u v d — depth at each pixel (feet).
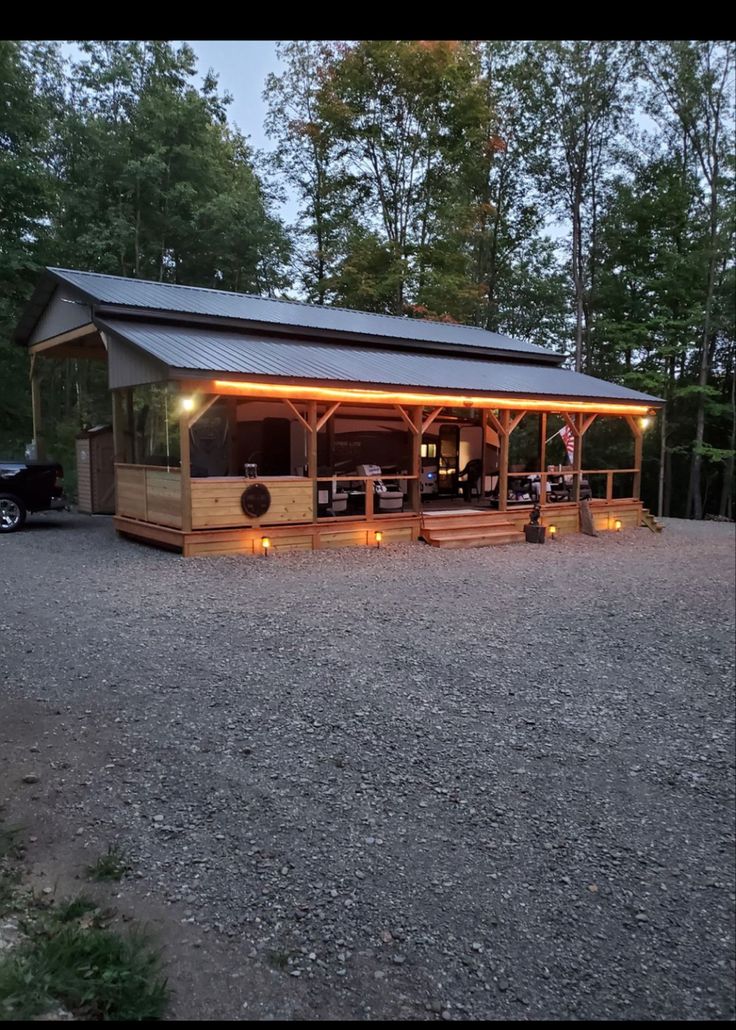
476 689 17.62
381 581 29.63
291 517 36.35
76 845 10.03
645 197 79.30
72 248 71.41
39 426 49.26
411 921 9.32
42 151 75.36
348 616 23.41
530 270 99.71
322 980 8.10
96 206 73.36
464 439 55.72
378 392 38.09
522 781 13.33
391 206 87.71
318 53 84.43
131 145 74.64
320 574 30.42
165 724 14.15
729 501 82.07
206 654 18.48
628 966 9.04
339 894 9.65
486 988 8.36
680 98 75.82
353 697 16.39
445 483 54.80
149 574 27.94
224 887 9.50
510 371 51.93
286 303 52.75
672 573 35.40
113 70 77.05
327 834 11.00
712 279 75.56
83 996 7.05
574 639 22.56
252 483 34.71
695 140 76.89
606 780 13.70
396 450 50.65
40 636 18.98
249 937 8.63
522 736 15.20
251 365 34.04
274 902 9.33
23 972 7.11
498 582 30.81
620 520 53.62
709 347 81.41
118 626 20.40
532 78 82.79
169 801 11.42
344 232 89.15
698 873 11.10
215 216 75.51
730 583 33.35
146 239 76.13
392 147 84.28
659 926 9.84
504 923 9.52
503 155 89.92
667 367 82.58
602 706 17.25
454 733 15.02
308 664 18.37
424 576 31.32
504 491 45.57
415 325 57.11
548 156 86.79
